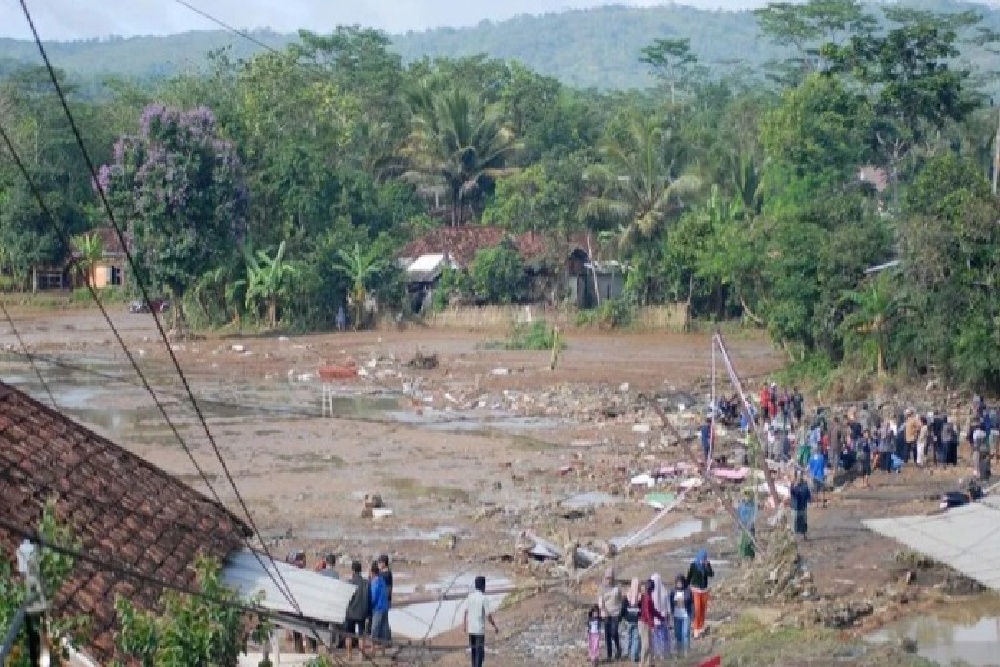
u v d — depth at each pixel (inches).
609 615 1654.8
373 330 5457.7
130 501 1228.5
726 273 4315.9
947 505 2196.1
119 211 5036.9
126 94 7628.0
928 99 5029.5
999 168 4335.6
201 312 5388.8
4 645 601.3
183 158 4990.2
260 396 3737.7
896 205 4899.1
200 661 796.0
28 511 1074.1
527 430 3253.0
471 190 6845.5
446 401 3661.4
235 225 5132.9
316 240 5511.8
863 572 2014.0
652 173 5708.7
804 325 3860.7
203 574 858.8
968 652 1656.0
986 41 7224.4
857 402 3472.0
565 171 6013.8
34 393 3725.4
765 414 3117.6
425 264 5900.6
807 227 3932.1
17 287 6501.0
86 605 996.6
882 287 3619.6
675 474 2672.2
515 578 2007.9
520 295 5787.4
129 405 3565.5
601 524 2332.7
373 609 1610.5
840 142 5157.5
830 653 1635.1
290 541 2190.0
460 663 1626.5
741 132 6742.1
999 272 3452.3
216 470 2751.0
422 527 2303.2
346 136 6614.2
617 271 5807.1
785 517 2175.2
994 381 3454.7
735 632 1743.4
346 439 3127.5
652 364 4392.2
